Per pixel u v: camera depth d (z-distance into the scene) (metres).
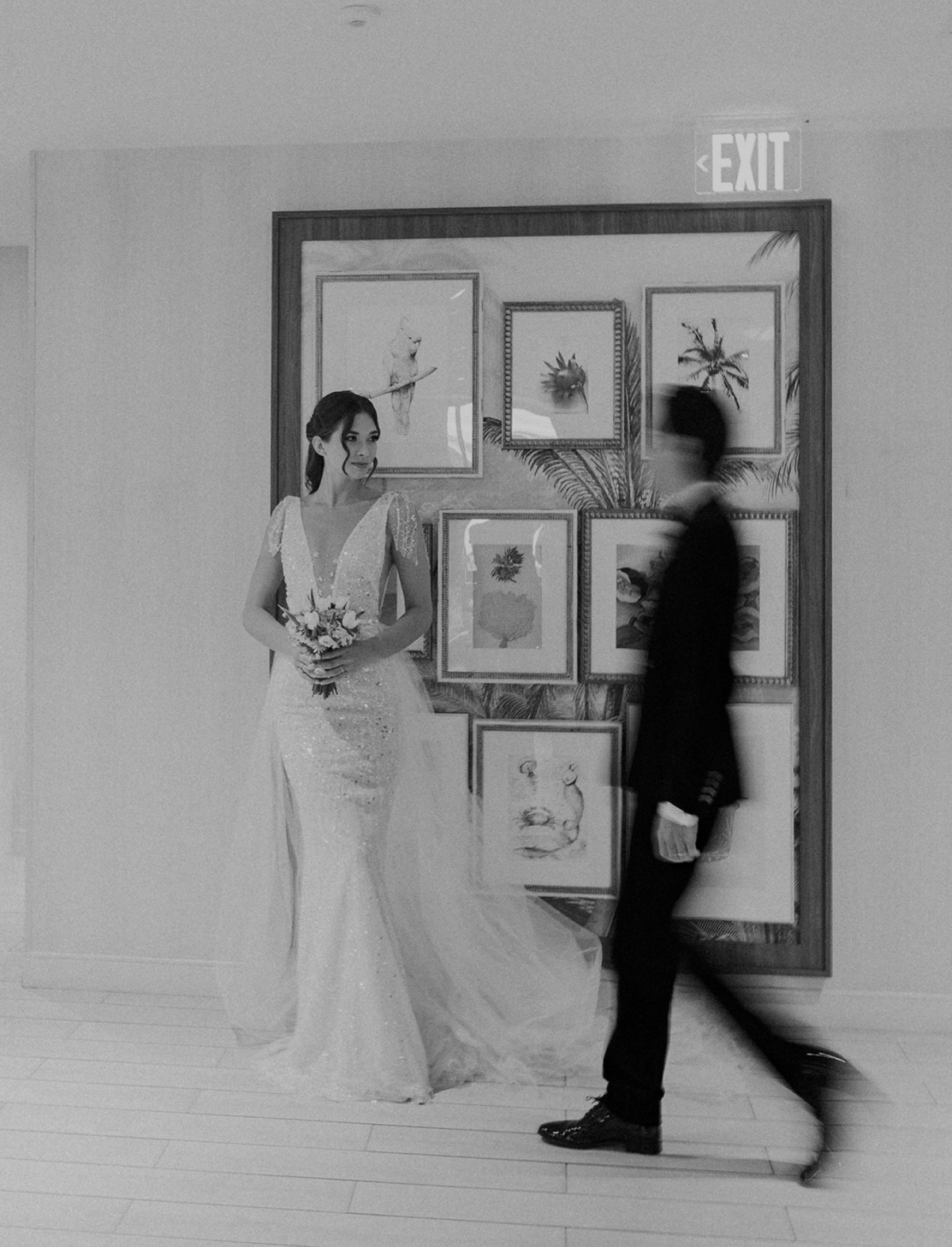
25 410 5.95
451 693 4.10
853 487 3.96
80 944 4.27
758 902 3.98
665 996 2.98
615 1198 2.84
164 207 4.18
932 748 3.96
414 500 4.10
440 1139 3.15
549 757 4.06
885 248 3.94
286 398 4.11
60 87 3.67
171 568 4.21
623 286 4.01
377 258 4.08
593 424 4.03
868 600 3.97
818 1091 2.98
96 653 4.25
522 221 4.03
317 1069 3.50
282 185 4.14
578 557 4.05
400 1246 2.61
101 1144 3.09
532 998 3.70
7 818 6.11
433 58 3.45
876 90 3.68
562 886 4.05
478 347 4.05
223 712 4.20
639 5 3.12
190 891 4.22
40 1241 2.61
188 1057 3.67
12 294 5.92
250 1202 2.80
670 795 2.79
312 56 3.45
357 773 3.54
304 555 3.72
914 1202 2.82
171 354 4.20
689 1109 3.36
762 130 3.96
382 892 3.54
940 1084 3.50
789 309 3.95
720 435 2.87
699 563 2.83
